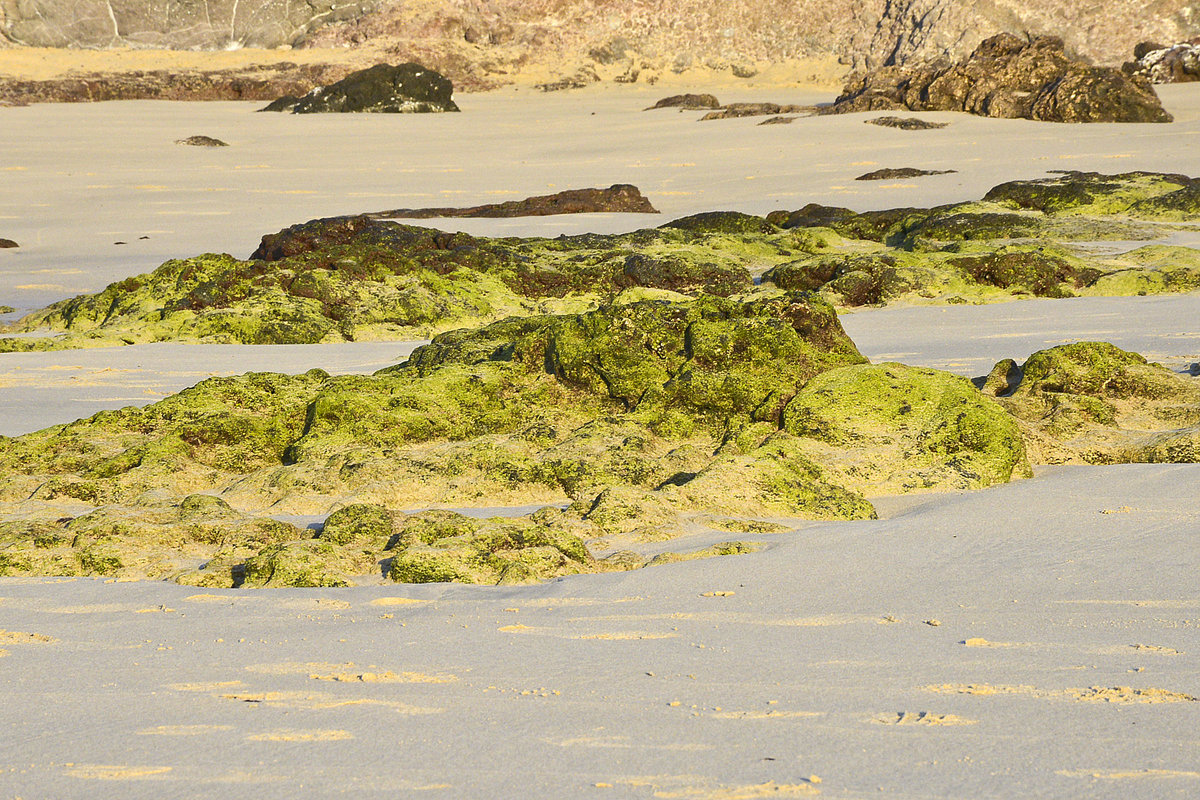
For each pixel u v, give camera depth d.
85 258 32.19
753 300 13.44
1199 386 12.03
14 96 66.81
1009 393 12.76
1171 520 8.29
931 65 62.59
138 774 4.06
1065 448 11.01
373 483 10.25
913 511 9.34
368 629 6.28
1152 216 33.22
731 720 4.56
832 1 78.19
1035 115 54.09
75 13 78.50
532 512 9.66
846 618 6.29
